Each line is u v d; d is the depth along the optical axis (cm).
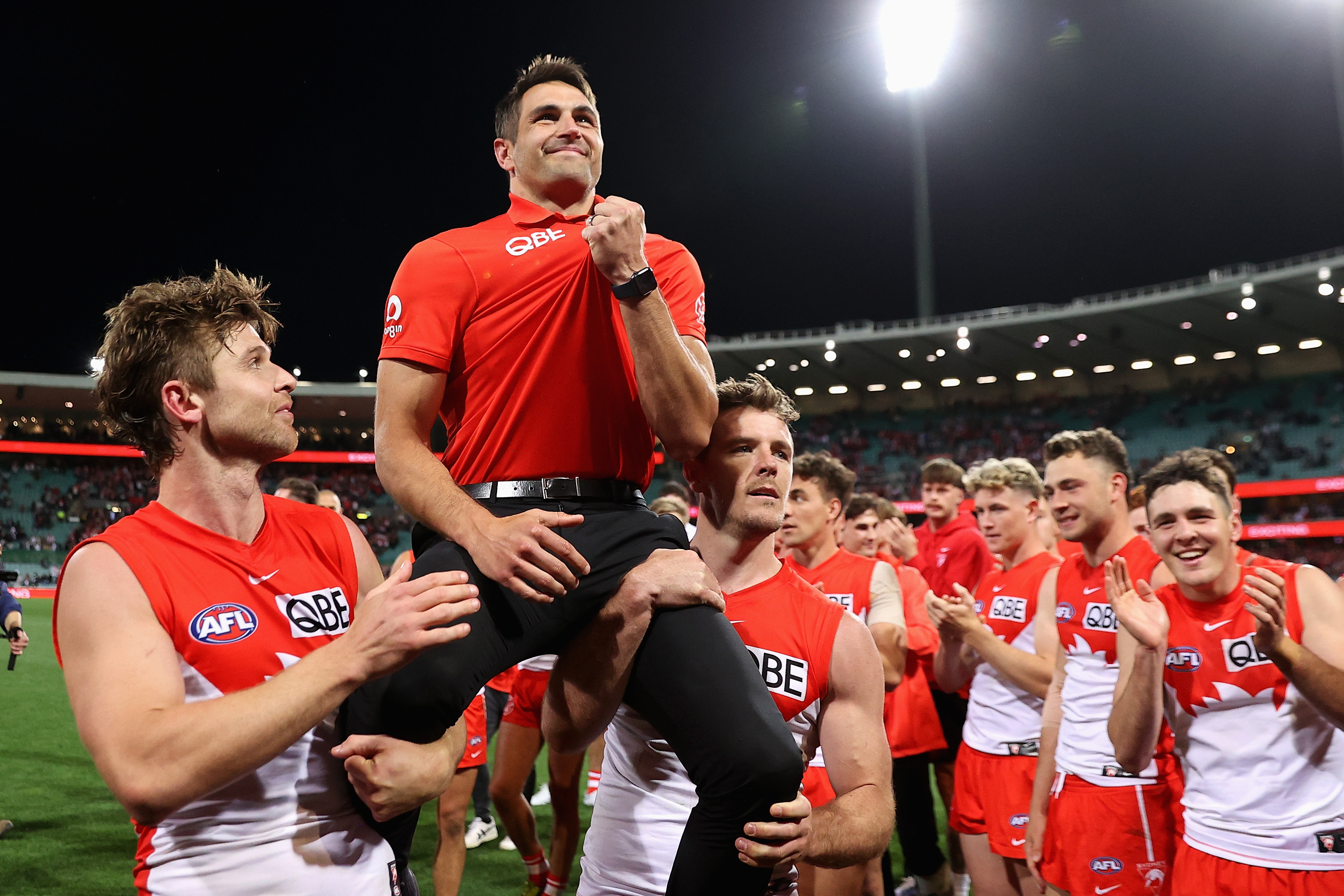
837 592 409
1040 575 452
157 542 174
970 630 401
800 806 173
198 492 180
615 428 203
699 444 205
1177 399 3002
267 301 196
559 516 177
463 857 414
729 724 173
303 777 175
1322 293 2439
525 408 196
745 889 177
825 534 420
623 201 187
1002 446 3112
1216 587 298
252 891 165
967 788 435
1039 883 392
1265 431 2731
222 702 148
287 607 182
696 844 178
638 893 215
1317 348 2831
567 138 215
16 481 3288
